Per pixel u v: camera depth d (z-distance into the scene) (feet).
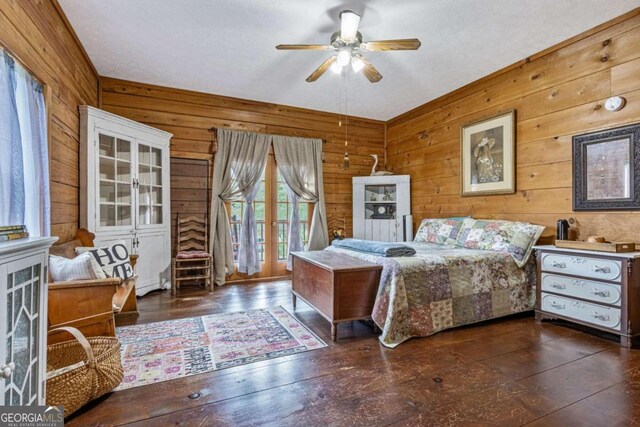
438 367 6.76
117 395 5.77
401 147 17.60
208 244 14.30
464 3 8.11
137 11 8.39
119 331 8.77
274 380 6.29
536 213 10.90
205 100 14.42
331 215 17.33
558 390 5.86
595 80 9.29
